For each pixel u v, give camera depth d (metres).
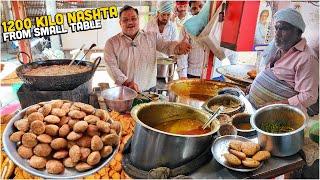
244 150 1.06
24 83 1.34
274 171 1.03
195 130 1.08
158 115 1.12
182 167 0.97
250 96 1.51
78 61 1.50
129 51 1.70
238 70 1.75
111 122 1.19
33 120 1.06
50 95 1.28
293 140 1.06
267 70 1.43
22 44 1.55
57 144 1.01
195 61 1.79
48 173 0.97
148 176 0.95
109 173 1.03
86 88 1.43
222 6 1.49
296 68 1.27
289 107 1.19
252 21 1.39
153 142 0.96
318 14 1.25
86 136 1.06
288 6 1.37
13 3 1.43
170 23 1.76
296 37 1.26
